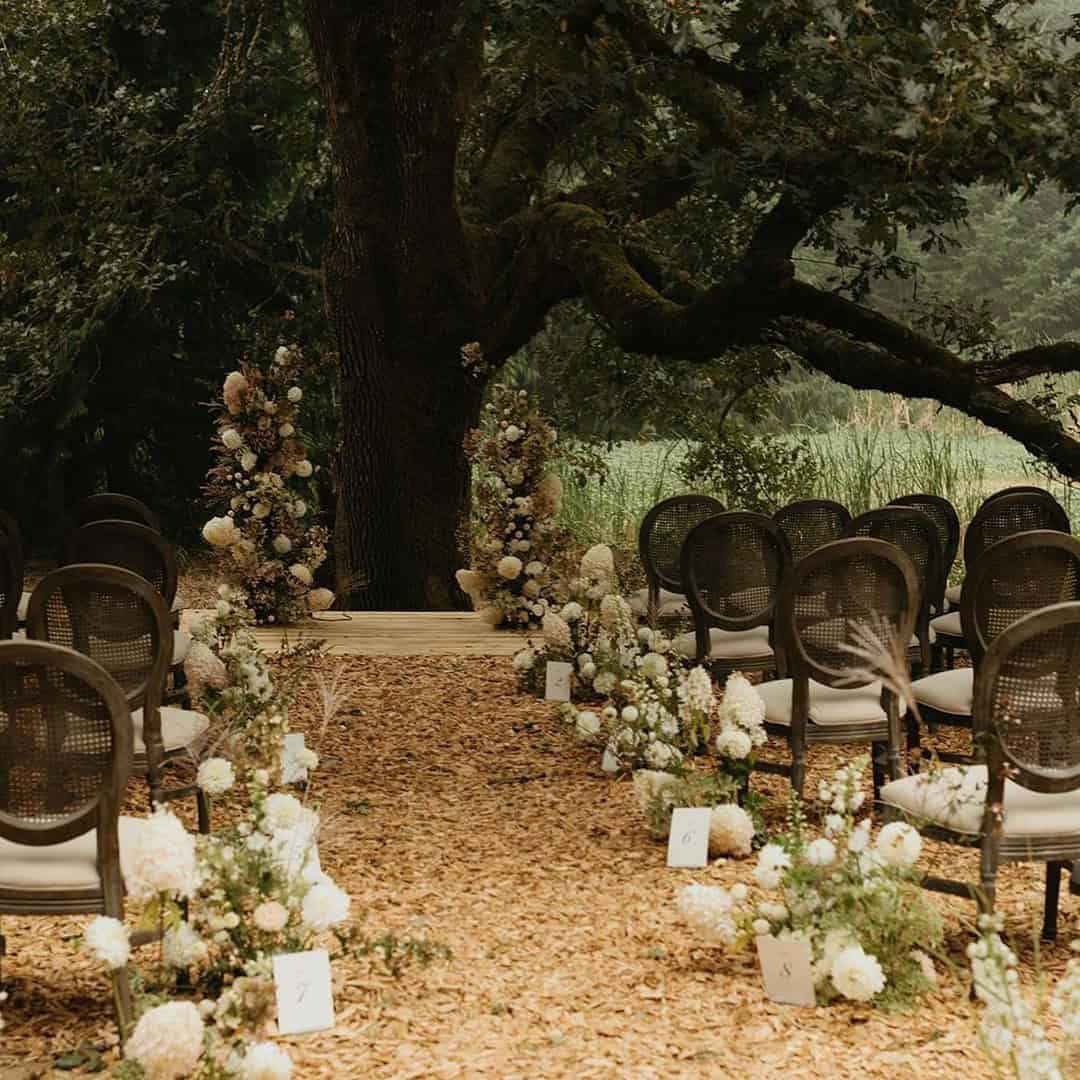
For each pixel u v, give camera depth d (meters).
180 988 3.61
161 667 4.55
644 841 5.09
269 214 15.12
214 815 5.33
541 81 10.69
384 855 4.93
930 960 3.80
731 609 6.14
